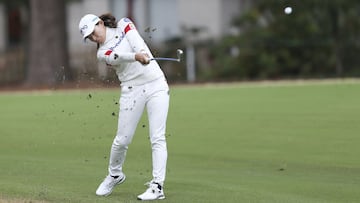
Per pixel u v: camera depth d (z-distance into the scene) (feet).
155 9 369.50
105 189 95.45
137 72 90.74
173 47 299.17
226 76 288.71
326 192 97.45
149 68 91.09
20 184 104.06
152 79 91.25
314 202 91.61
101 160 124.98
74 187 101.65
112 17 91.35
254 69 287.89
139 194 96.53
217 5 351.25
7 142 146.82
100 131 152.56
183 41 327.06
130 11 352.28
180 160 124.47
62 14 301.02
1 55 355.56
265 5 300.20
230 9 353.10
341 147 129.18
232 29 318.45
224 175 110.93
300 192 97.66
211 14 353.31
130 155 129.49
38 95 241.96
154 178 91.76
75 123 164.14
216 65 293.02
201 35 344.28
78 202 91.45
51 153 133.08
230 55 294.66
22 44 422.00
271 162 120.47
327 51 287.89
